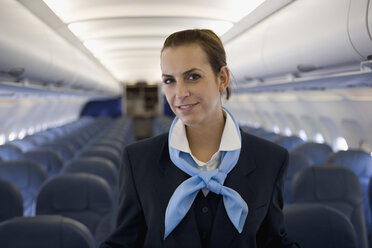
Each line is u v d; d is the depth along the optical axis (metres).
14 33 1.85
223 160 0.75
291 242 0.80
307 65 2.04
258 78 3.13
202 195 0.76
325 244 1.44
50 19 2.29
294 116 5.59
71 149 4.05
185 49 0.66
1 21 1.68
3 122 5.05
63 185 2.00
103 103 13.20
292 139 4.05
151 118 13.33
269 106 6.43
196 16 2.34
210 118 0.75
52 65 2.71
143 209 0.77
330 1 1.59
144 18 2.41
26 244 1.27
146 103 13.50
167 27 2.75
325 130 4.76
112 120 11.93
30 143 4.74
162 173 0.78
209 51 0.68
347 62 1.69
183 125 0.78
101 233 1.98
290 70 2.33
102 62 5.36
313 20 1.75
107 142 4.35
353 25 1.43
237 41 3.10
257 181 0.76
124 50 4.17
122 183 0.83
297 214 1.46
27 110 5.98
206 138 0.79
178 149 0.75
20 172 2.61
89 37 3.05
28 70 2.28
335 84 2.62
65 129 7.83
